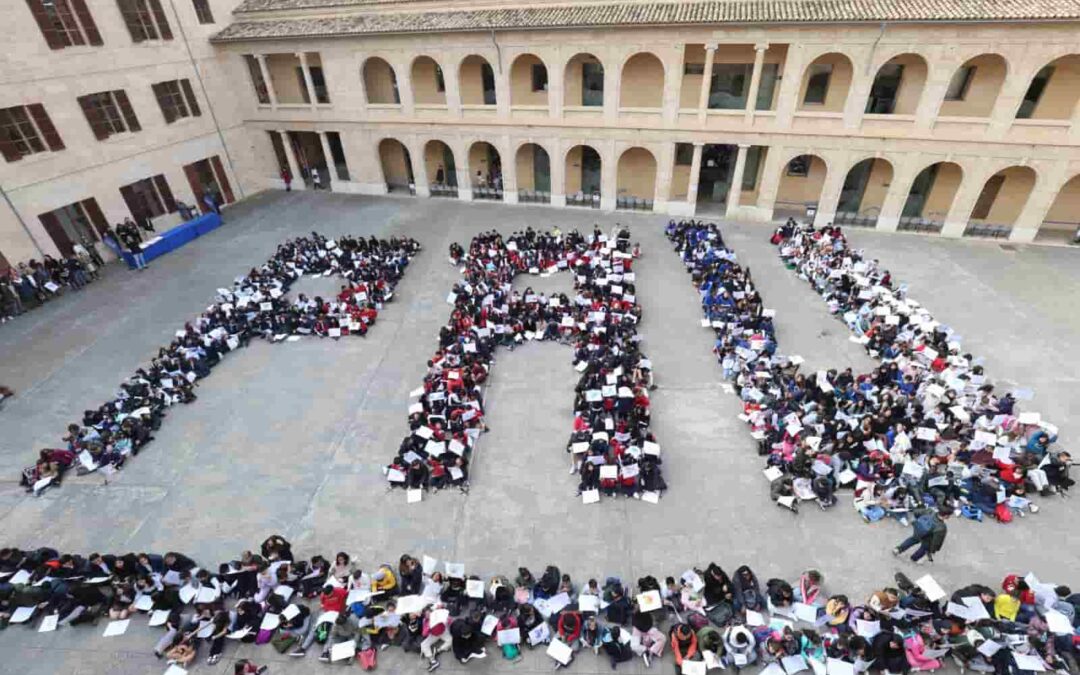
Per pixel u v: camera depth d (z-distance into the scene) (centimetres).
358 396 2192
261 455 1928
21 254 2970
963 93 3139
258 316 2608
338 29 3675
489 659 1324
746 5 3039
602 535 1605
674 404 2083
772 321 2545
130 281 3150
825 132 3209
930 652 1223
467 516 1678
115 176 3403
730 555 1534
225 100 4128
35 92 2942
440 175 4431
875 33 2844
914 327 2277
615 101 3447
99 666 1332
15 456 1958
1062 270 2914
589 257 3008
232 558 1574
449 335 2416
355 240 3297
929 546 1427
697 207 3881
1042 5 2622
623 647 1285
